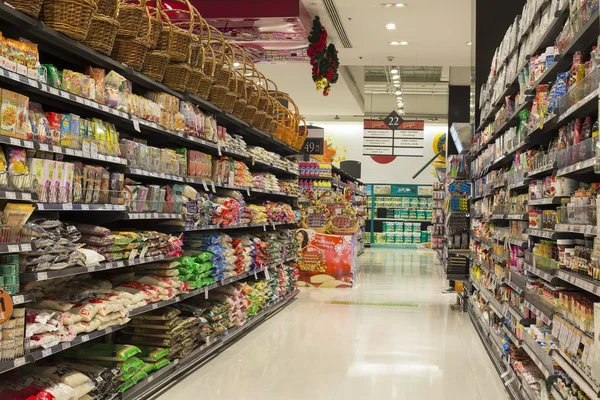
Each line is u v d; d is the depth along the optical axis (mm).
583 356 2855
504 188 6090
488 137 7105
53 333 3373
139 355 4547
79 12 3455
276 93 8883
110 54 4184
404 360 5762
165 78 4980
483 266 7074
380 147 15477
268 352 5984
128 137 4941
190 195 5242
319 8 10258
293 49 10609
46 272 3264
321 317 8055
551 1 4211
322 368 5398
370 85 19984
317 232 11531
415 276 13406
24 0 3141
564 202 3617
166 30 4789
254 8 8812
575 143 3357
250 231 7879
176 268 5066
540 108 4133
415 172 24891
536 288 4191
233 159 6922
